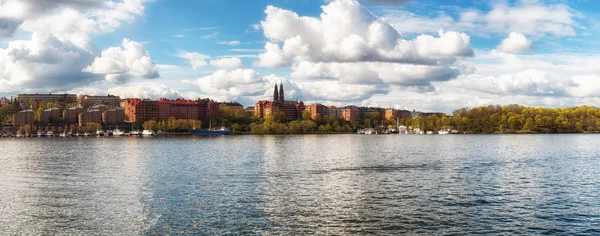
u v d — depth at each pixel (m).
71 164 124.75
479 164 121.00
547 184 85.00
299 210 63.06
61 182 87.88
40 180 90.69
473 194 74.56
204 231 53.41
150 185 83.81
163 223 56.66
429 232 53.12
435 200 69.62
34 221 57.47
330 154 160.38
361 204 66.75
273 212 61.88
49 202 68.00
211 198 71.00
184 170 108.38
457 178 92.75
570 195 73.81
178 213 61.31
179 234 52.38
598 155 151.25
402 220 58.00
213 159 140.25
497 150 180.12
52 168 113.75
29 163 128.12
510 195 73.69
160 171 106.31
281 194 74.44
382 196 72.75
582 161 129.88
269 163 125.56
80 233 52.72
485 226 55.47
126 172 104.38
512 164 121.12
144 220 57.97
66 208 64.12
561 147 198.50
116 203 67.25
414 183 86.06
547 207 64.94
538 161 129.75
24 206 65.38
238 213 61.34
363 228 54.56
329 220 57.97
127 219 58.41
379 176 96.12
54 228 54.56
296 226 55.41
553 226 55.56
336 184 84.81
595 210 63.19
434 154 158.62
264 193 75.31
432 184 84.75
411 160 133.62
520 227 55.12
